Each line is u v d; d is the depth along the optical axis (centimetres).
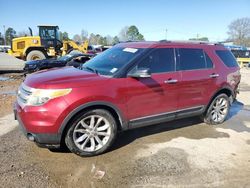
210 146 473
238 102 862
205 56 543
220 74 561
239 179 367
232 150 461
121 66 433
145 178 360
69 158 408
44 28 1967
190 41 538
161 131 538
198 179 362
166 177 364
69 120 383
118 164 395
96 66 471
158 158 418
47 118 369
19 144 451
